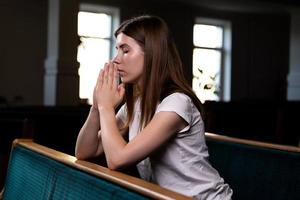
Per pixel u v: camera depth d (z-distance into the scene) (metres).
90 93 10.67
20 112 3.95
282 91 12.67
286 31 12.91
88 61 10.62
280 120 4.67
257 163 2.50
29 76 9.77
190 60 11.85
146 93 1.61
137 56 1.64
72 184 1.37
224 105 5.93
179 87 1.60
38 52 9.86
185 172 1.58
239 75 12.59
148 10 11.20
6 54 9.51
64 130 3.85
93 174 1.32
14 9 9.57
